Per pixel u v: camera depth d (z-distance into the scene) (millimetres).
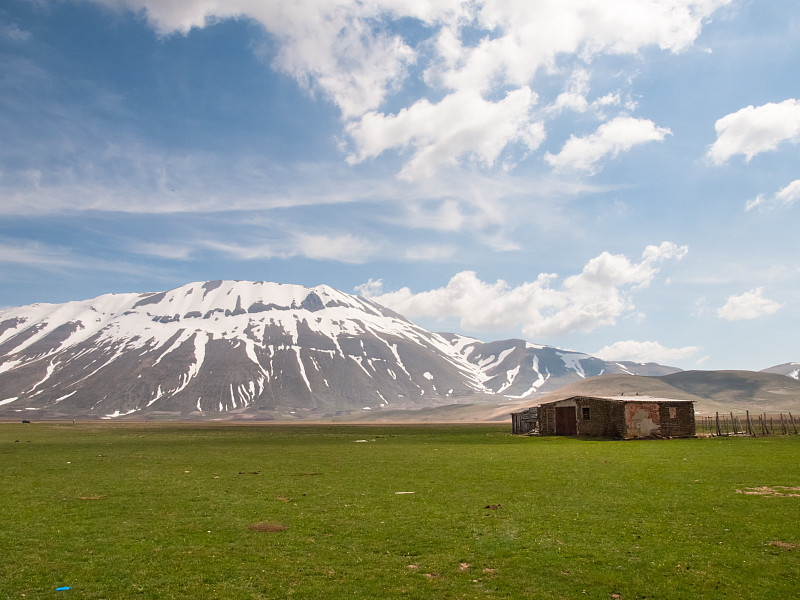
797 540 20797
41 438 98438
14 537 22141
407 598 15938
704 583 16797
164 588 16688
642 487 32500
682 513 25375
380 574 17875
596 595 16078
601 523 23797
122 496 31297
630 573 17719
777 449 56719
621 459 48969
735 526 22906
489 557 19422
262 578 17516
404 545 20875
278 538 21922
